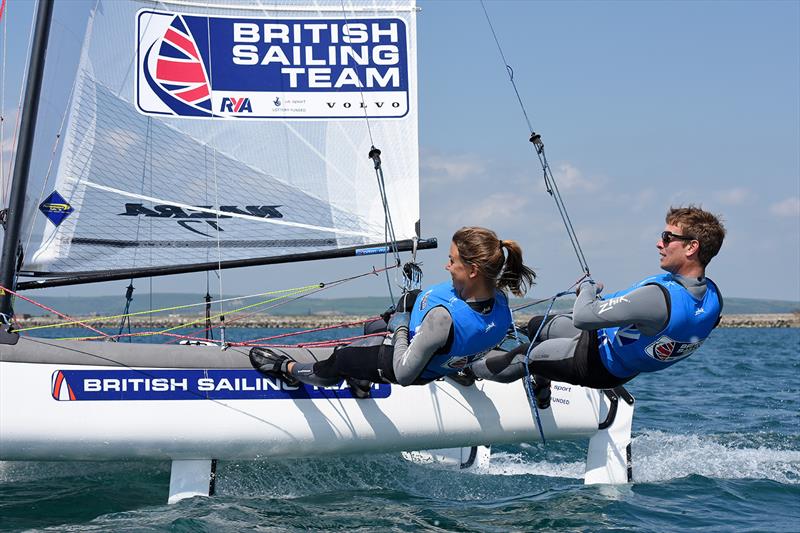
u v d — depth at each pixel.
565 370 9.30
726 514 9.37
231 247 11.86
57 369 9.11
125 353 9.36
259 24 12.05
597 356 9.05
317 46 12.20
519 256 8.62
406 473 11.51
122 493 9.98
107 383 9.20
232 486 10.23
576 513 9.34
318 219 12.16
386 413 9.95
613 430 11.10
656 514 9.31
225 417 9.45
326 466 10.96
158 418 9.26
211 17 11.89
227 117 11.92
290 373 9.53
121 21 11.42
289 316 191.38
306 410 9.70
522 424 10.55
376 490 10.48
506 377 9.65
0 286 10.06
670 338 8.55
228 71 11.94
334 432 9.77
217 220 11.81
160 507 9.20
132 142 11.48
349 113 12.24
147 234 11.52
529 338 10.21
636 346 8.77
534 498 10.16
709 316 8.61
